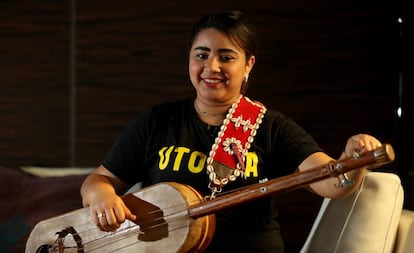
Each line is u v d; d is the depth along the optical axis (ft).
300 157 6.42
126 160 6.86
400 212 6.73
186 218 5.85
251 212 6.46
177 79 9.94
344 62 9.99
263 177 6.54
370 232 6.55
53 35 9.91
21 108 9.95
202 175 6.43
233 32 6.46
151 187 6.14
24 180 8.70
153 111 6.90
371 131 10.04
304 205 10.08
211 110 6.66
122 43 9.91
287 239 10.11
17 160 10.00
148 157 6.78
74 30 9.91
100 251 6.30
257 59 9.96
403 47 9.41
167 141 6.68
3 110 9.95
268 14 9.93
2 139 9.96
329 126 10.02
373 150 4.90
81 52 9.91
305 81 9.99
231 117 6.57
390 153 4.82
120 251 6.16
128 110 9.96
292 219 10.09
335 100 10.02
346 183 5.13
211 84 6.49
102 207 6.11
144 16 9.91
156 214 6.00
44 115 9.96
